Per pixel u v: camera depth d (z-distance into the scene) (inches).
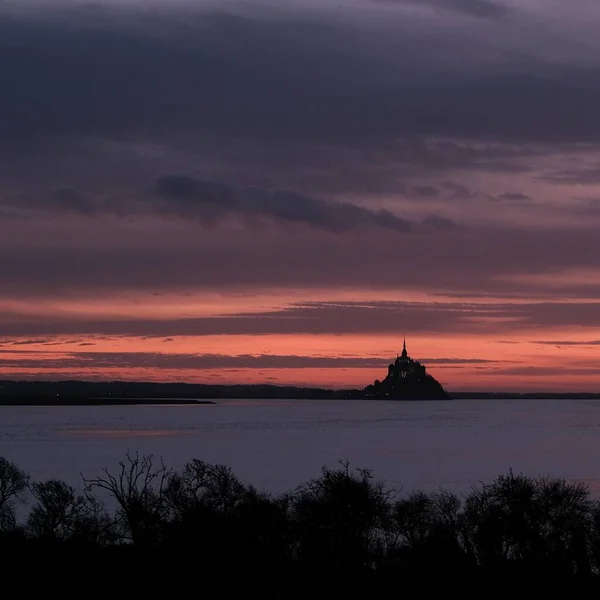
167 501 3535.9
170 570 3191.4
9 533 3725.4
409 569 3272.6
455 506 3705.7
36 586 2979.8
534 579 3142.2
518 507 3282.5
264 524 3267.7
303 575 3174.2
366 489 3415.4
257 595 2928.2
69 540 3599.9
